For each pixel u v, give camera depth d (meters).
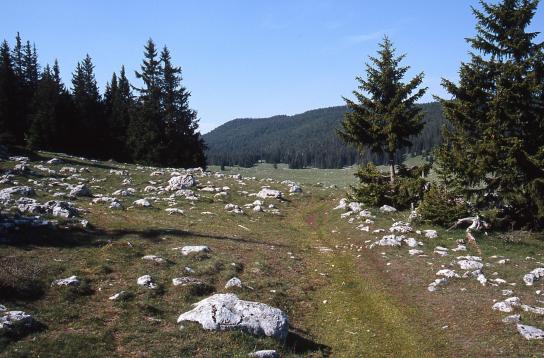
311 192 58.66
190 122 94.56
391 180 44.88
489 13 33.66
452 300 20.95
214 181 59.19
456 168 34.28
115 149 97.88
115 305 17.47
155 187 49.62
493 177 33.66
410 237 32.12
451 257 27.31
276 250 29.97
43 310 16.16
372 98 45.59
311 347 16.69
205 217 37.97
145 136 86.75
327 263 28.53
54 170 51.16
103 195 42.31
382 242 30.72
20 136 86.12
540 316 18.28
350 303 21.73
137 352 13.91
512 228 33.69
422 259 27.28
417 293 22.41
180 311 17.53
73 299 17.61
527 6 31.89
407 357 16.31
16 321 14.38
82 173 51.78
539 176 30.80
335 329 18.80
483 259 27.08
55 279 18.89
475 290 21.92
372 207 43.34
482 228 32.91
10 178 40.62
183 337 14.98
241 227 36.31
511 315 18.34
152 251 24.98
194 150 94.88
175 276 21.23
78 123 92.00
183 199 44.88
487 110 33.91
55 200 33.19
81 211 32.47
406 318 19.66
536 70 31.94
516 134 32.66
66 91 94.44
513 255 27.59
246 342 15.00
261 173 173.75
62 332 14.70
